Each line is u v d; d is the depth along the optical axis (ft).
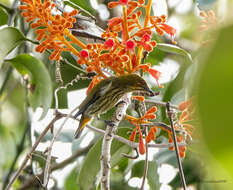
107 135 13.74
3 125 35.68
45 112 19.52
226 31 3.20
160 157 25.04
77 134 20.77
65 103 22.65
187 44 24.98
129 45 13.70
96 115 20.52
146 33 14.30
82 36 18.74
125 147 20.39
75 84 22.12
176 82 19.20
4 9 21.08
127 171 26.76
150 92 17.33
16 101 37.27
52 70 23.94
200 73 3.29
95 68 14.87
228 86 3.19
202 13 13.51
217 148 3.17
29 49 25.08
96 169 18.92
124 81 17.98
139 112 18.49
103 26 24.94
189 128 15.20
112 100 18.99
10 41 17.22
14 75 35.35
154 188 23.06
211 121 3.19
